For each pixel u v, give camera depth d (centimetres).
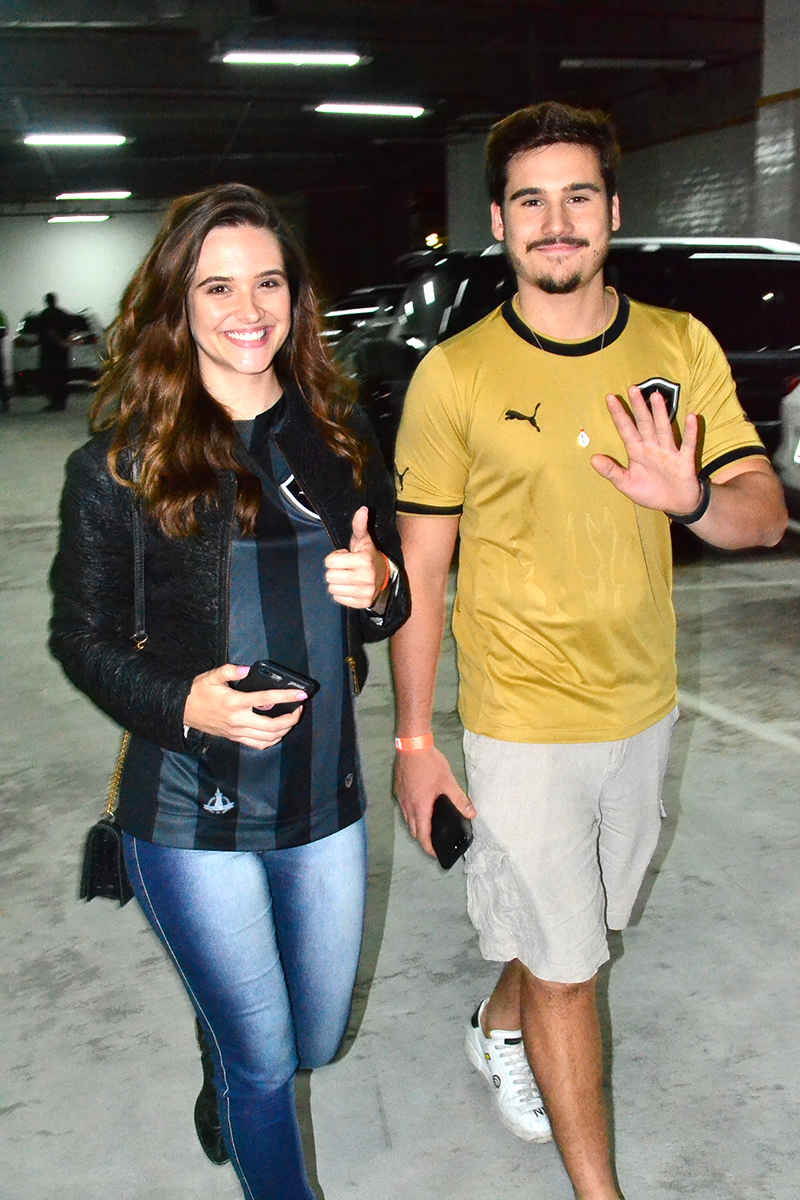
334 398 159
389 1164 194
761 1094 207
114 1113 211
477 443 171
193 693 138
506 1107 199
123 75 1385
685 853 301
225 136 1864
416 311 633
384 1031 232
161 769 149
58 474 1057
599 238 163
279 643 149
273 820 151
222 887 150
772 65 1077
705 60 1182
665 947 257
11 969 260
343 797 158
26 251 2691
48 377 1736
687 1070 214
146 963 262
